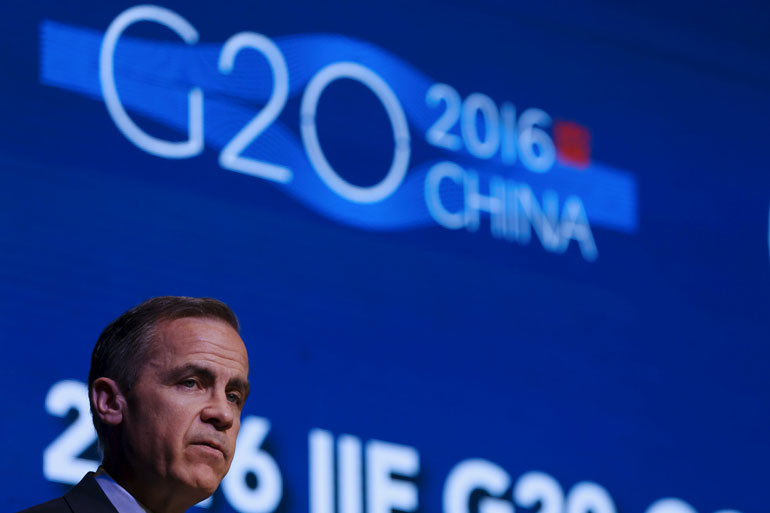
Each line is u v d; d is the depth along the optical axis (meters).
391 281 10.74
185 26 10.52
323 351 10.22
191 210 10.03
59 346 9.16
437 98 11.57
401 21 11.65
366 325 10.49
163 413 4.20
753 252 12.75
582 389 11.29
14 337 9.02
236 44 10.72
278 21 11.01
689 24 13.24
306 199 10.60
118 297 9.52
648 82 12.77
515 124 11.87
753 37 13.61
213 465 4.22
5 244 9.23
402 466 10.18
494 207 11.47
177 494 4.21
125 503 4.15
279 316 10.13
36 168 9.52
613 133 12.38
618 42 12.74
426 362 10.66
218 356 4.31
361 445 10.06
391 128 11.23
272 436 9.70
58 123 9.72
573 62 12.40
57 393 9.02
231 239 10.14
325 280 10.45
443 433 10.48
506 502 10.52
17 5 9.86
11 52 9.73
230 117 10.48
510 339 11.12
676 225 12.39
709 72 13.19
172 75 10.34
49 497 8.73
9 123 9.54
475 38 11.97
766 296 12.66
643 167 12.42
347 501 9.84
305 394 10.00
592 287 11.70
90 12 10.12
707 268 12.40
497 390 10.88
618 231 12.05
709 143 12.92
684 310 12.10
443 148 11.43
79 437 8.98
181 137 10.21
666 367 11.79
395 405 10.36
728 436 11.87
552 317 11.40
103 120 9.91
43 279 9.27
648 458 11.37
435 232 11.11
